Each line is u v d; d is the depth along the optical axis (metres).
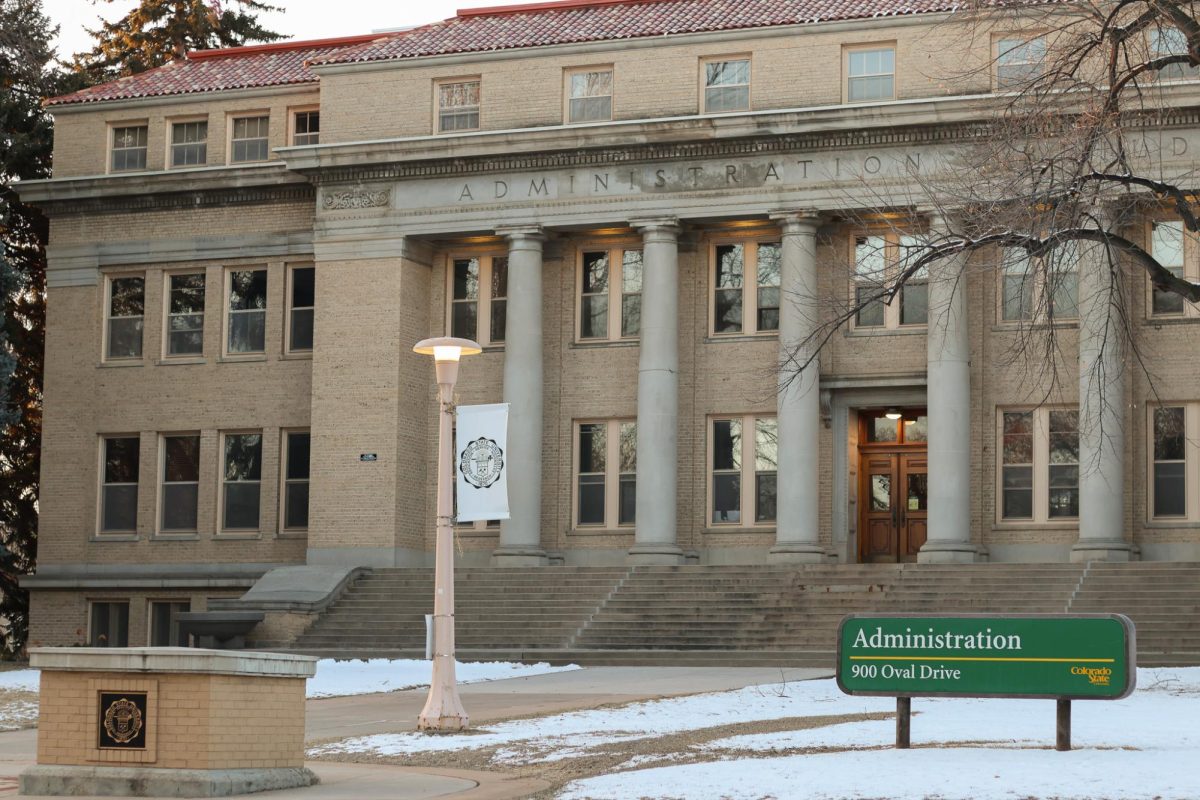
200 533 48.12
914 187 40.50
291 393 47.62
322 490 45.00
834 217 42.56
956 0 39.84
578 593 40.28
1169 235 40.59
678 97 43.69
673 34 43.69
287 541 47.34
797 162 42.06
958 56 41.28
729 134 42.12
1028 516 41.50
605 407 44.91
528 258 44.44
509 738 20.11
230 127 49.16
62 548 49.22
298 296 48.03
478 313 46.25
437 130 45.69
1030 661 15.93
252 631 40.25
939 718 20.88
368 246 45.41
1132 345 30.39
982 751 16.28
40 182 49.44
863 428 44.53
